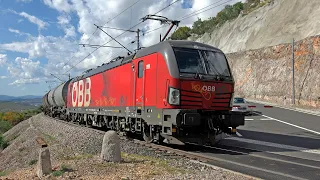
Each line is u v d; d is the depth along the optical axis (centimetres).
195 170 782
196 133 1127
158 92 1133
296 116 2475
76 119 2722
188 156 975
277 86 4088
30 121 4278
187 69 1088
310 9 4447
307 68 3550
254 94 4597
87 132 1700
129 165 834
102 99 1850
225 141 1374
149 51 1227
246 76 4900
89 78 2205
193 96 1077
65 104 3144
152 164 852
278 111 2889
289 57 3984
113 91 1634
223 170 777
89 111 2162
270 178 715
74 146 1285
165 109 1085
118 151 893
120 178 691
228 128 1141
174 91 1058
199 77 1088
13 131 4059
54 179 733
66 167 825
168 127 1083
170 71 1077
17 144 2495
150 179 682
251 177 699
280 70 4119
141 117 1267
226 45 6169
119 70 1552
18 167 1494
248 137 1494
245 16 6044
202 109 1091
